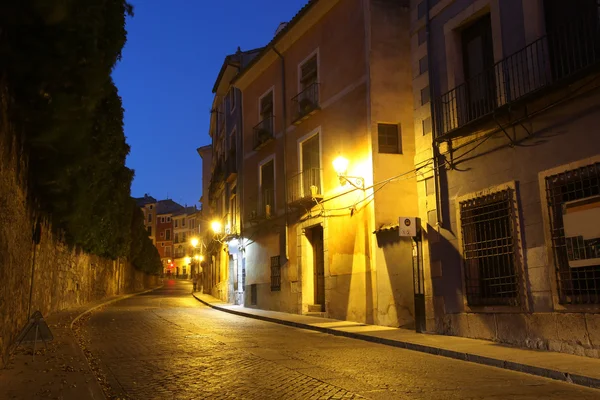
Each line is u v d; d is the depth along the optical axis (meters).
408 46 16.66
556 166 9.59
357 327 14.59
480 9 11.72
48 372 7.63
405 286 14.41
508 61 10.88
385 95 16.22
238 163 27.33
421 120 13.38
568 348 9.17
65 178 12.03
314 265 19.89
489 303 11.11
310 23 19.92
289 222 21.19
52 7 7.72
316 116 19.28
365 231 16.03
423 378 7.51
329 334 14.05
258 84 24.62
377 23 16.48
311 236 20.11
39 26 8.26
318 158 19.17
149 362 8.95
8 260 8.26
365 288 15.89
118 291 41.00
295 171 20.69
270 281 22.73
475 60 12.23
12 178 8.53
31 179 11.36
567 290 9.32
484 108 11.70
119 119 21.20
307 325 15.58
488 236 11.30
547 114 9.81
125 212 33.81
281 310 21.42
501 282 10.88
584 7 9.56
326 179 18.41
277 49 22.17
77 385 6.76
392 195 15.77
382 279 15.18
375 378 7.48
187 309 25.06
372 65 16.22
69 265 22.22
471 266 11.59
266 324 17.09
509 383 7.19
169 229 110.06
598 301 8.70
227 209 30.88
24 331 9.37
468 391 6.64
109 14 13.09
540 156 9.95
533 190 10.08
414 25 13.80
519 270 10.24
